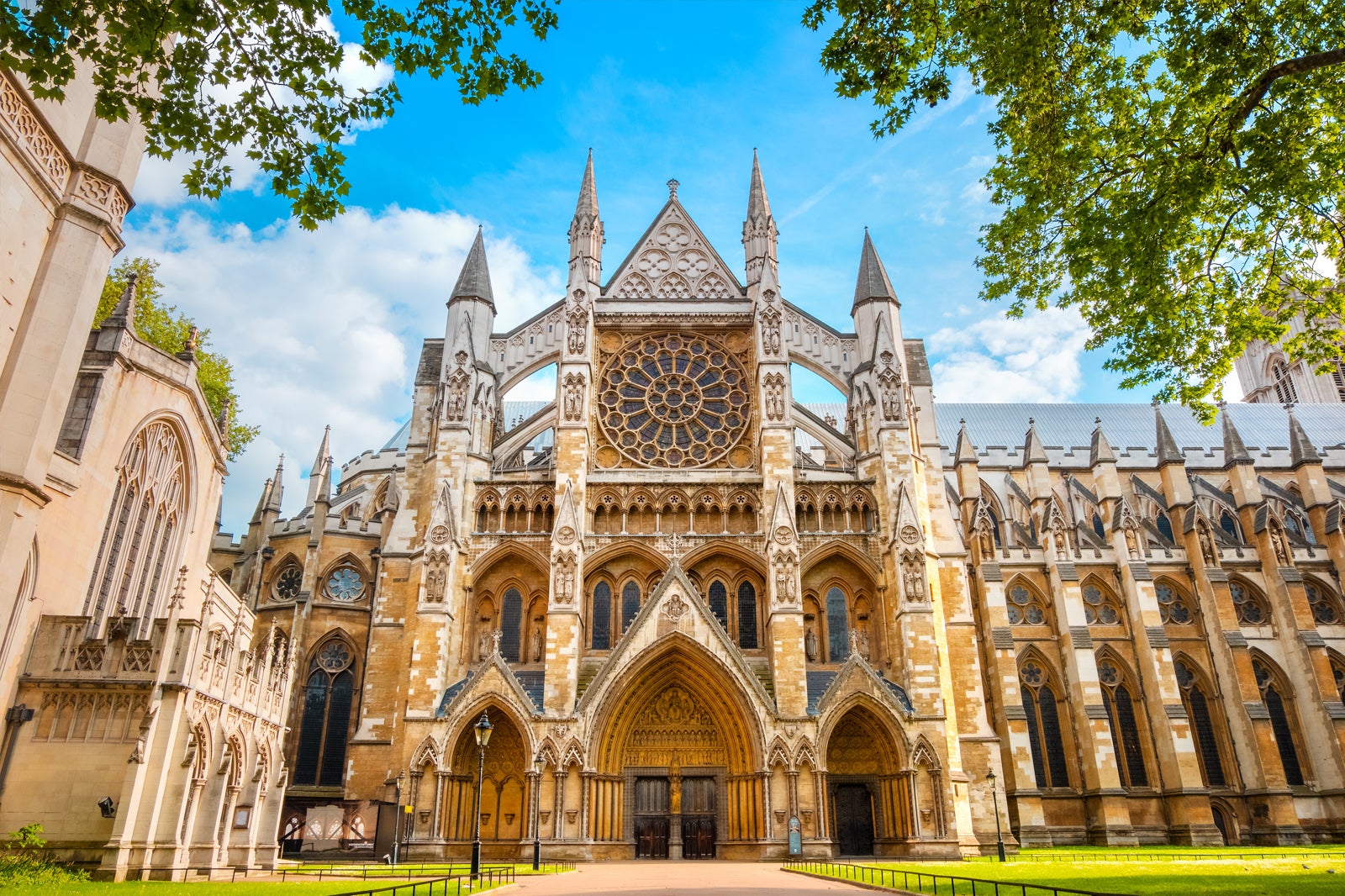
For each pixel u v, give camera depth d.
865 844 47.28
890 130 24.97
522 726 45.81
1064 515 82.12
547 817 44.56
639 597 52.31
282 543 66.19
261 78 17.78
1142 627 69.25
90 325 27.83
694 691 49.50
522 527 52.75
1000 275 29.86
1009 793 61.72
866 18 22.97
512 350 58.88
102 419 32.69
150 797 26.39
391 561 53.09
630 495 53.59
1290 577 73.12
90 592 32.53
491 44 18.20
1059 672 69.56
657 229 62.97
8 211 25.09
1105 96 26.06
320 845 48.66
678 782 48.19
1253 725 66.69
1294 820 63.84
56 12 15.91
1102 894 16.62
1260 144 23.86
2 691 26.44
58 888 20.56
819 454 83.06
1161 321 27.95
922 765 46.62
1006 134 27.00
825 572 53.22
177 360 37.91
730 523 53.22
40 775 26.50
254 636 62.28
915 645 48.75
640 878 31.86
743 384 58.22
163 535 38.91
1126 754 68.31
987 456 84.75
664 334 59.34
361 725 49.91
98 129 28.44
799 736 46.22
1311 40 22.78
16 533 24.81
